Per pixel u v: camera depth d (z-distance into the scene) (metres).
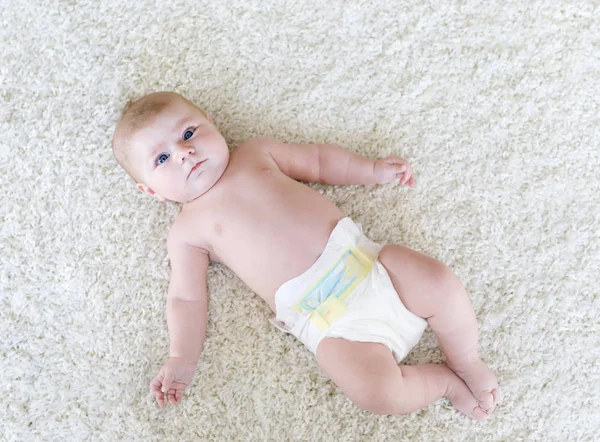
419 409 0.77
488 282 0.81
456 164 0.84
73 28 0.87
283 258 0.76
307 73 0.86
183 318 0.79
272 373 0.80
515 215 0.83
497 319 0.80
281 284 0.76
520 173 0.83
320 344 0.75
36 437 0.80
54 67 0.86
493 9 0.86
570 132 0.84
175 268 0.80
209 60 0.86
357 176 0.82
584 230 0.82
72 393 0.81
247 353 0.81
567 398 0.78
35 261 0.84
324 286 0.75
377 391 0.72
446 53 0.86
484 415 0.77
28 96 0.86
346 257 0.75
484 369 0.76
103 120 0.85
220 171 0.79
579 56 0.85
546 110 0.85
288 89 0.86
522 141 0.84
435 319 0.75
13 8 0.87
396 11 0.86
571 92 0.85
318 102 0.86
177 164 0.76
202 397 0.79
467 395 0.76
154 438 0.79
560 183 0.83
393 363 0.73
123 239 0.84
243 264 0.78
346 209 0.84
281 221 0.77
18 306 0.83
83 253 0.84
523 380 0.79
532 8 0.86
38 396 0.81
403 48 0.86
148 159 0.77
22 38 0.87
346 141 0.85
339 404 0.79
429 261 0.74
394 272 0.75
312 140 0.85
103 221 0.84
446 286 0.73
